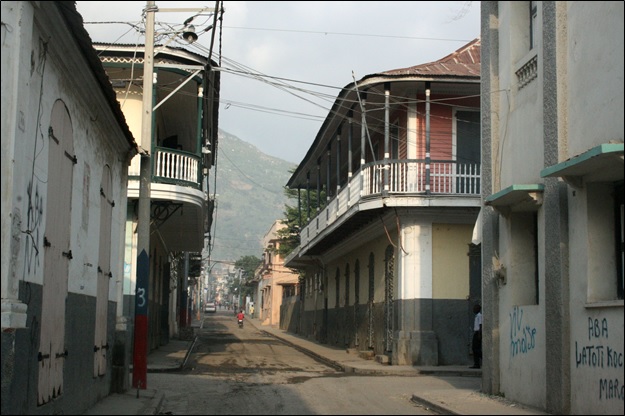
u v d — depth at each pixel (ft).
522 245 42.11
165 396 44.96
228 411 38.40
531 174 39.55
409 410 39.14
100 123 38.68
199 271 188.65
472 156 74.33
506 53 43.73
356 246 95.20
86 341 36.60
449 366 68.85
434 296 70.74
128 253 69.87
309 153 105.91
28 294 25.66
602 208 33.37
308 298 148.15
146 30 50.03
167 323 113.19
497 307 43.93
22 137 24.18
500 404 39.22
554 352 35.55
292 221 177.68
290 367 72.64
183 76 68.39
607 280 33.01
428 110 69.72
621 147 29.12
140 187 47.80
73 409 33.65
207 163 95.61
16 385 23.94
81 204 35.09
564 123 35.47
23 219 24.82
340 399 43.75
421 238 71.10
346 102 77.82
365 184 72.43
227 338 143.23
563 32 35.94
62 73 30.25
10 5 23.50
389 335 76.43
